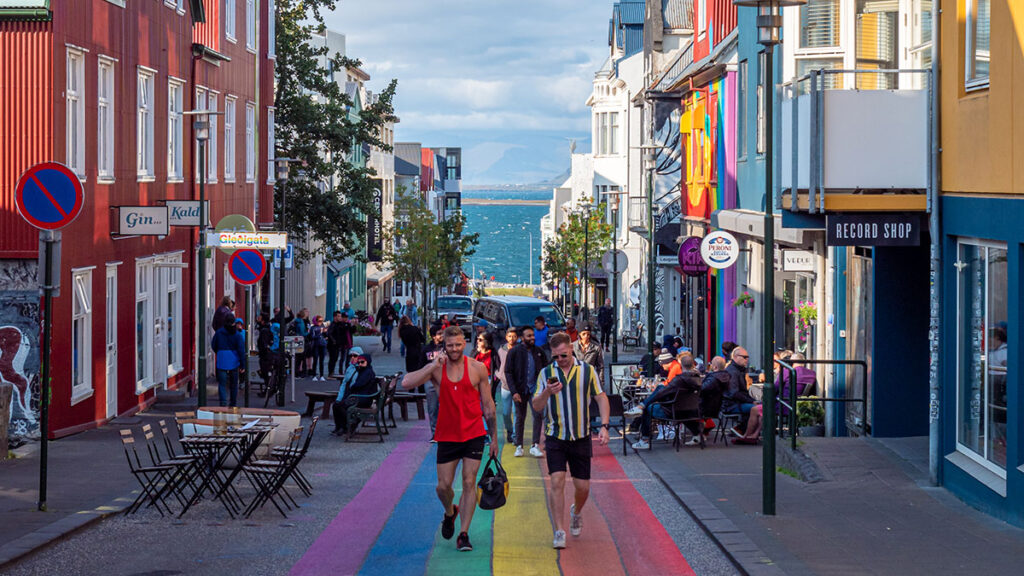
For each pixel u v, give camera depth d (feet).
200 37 102.58
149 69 84.84
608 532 40.40
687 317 127.75
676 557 36.37
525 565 35.06
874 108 48.19
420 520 42.63
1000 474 41.55
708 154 103.45
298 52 161.58
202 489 45.24
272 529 40.73
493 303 126.82
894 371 57.72
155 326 90.22
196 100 100.37
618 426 74.23
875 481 48.55
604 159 234.99
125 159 79.97
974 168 43.32
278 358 91.04
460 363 37.47
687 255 99.71
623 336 167.73
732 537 37.99
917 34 54.29
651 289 91.56
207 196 104.58
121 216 76.02
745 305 86.12
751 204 83.71
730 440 66.95
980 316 43.60
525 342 64.03
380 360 139.13
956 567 33.68
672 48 161.58
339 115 161.79
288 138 158.81
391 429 76.54
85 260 71.77
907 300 57.67
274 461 50.49
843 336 65.05
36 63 65.72
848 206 48.16
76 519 40.47
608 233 189.88
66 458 58.59
